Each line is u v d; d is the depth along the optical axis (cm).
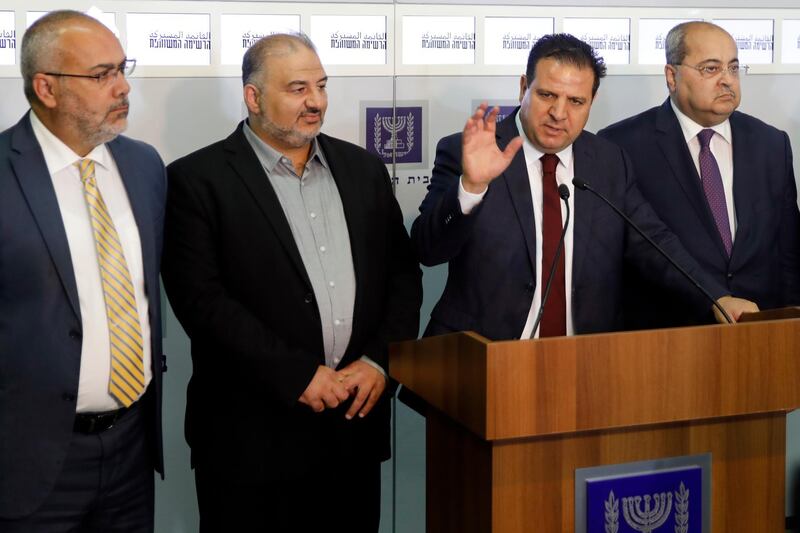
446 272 306
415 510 310
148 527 224
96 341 206
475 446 187
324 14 280
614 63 305
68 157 206
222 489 234
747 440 194
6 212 197
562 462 182
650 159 286
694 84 279
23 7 254
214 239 230
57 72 199
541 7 297
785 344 188
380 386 237
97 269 207
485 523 183
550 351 173
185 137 272
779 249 294
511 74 298
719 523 193
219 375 234
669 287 245
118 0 262
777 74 316
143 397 220
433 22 290
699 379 182
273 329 229
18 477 201
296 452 234
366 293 238
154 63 268
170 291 232
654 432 187
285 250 229
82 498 209
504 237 241
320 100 230
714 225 282
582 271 243
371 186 244
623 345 177
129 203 216
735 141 288
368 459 246
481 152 217
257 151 238
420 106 292
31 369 200
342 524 246
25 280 198
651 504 188
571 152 251
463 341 180
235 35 273
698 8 308
